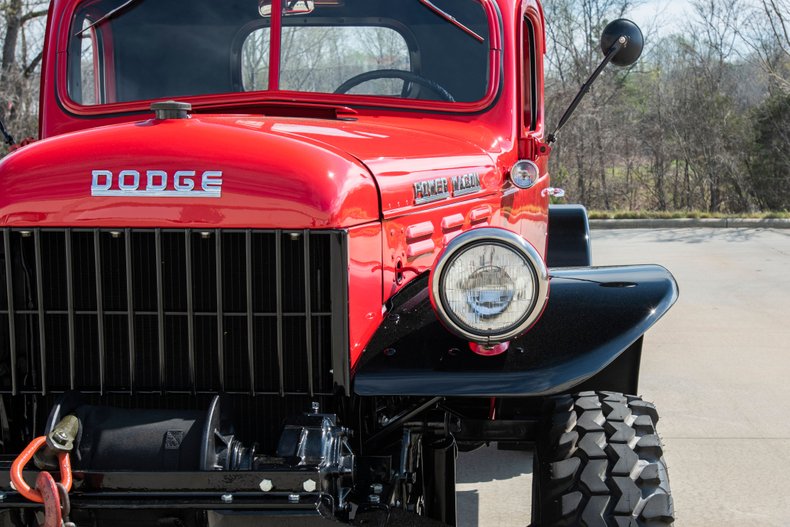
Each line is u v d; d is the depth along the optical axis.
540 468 2.57
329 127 3.02
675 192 21.67
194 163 2.37
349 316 2.37
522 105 3.82
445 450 2.79
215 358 2.42
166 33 3.67
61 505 2.13
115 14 3.68
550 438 2.60
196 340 2.41
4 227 2.39
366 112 3.55
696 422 5.11
